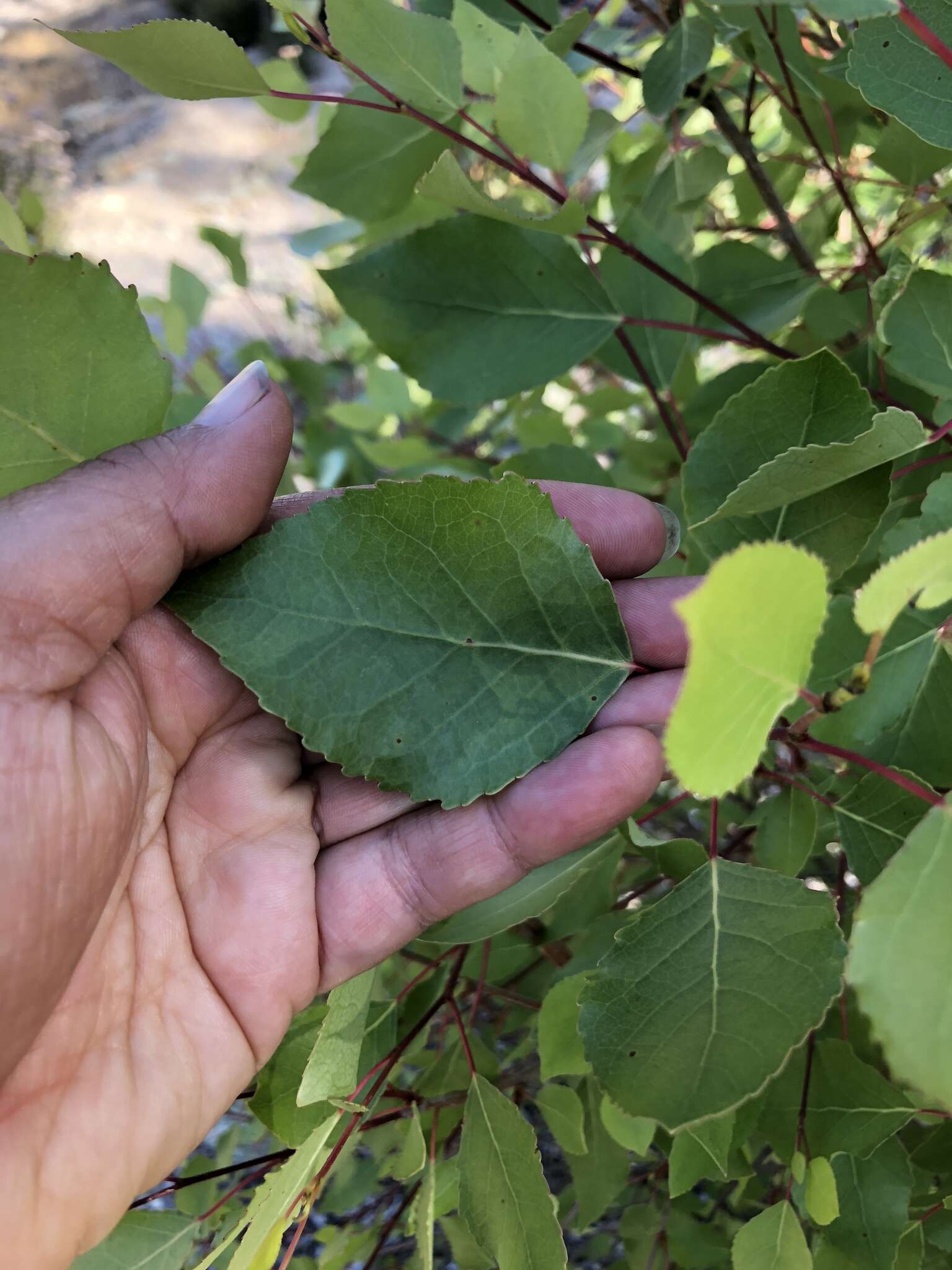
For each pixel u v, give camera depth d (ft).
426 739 0.48
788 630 0.31
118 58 0.49
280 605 0.48
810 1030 0.39
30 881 0.46
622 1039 0.41
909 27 0.47
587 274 0.65
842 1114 0.53
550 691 0.50
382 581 0.49
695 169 0.76
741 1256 0.49
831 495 0.50
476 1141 0.54
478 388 0.65
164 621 0.55
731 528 0.51
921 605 0.35
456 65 0.55
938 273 0.53
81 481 0.48
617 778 0.52
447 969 0.73
